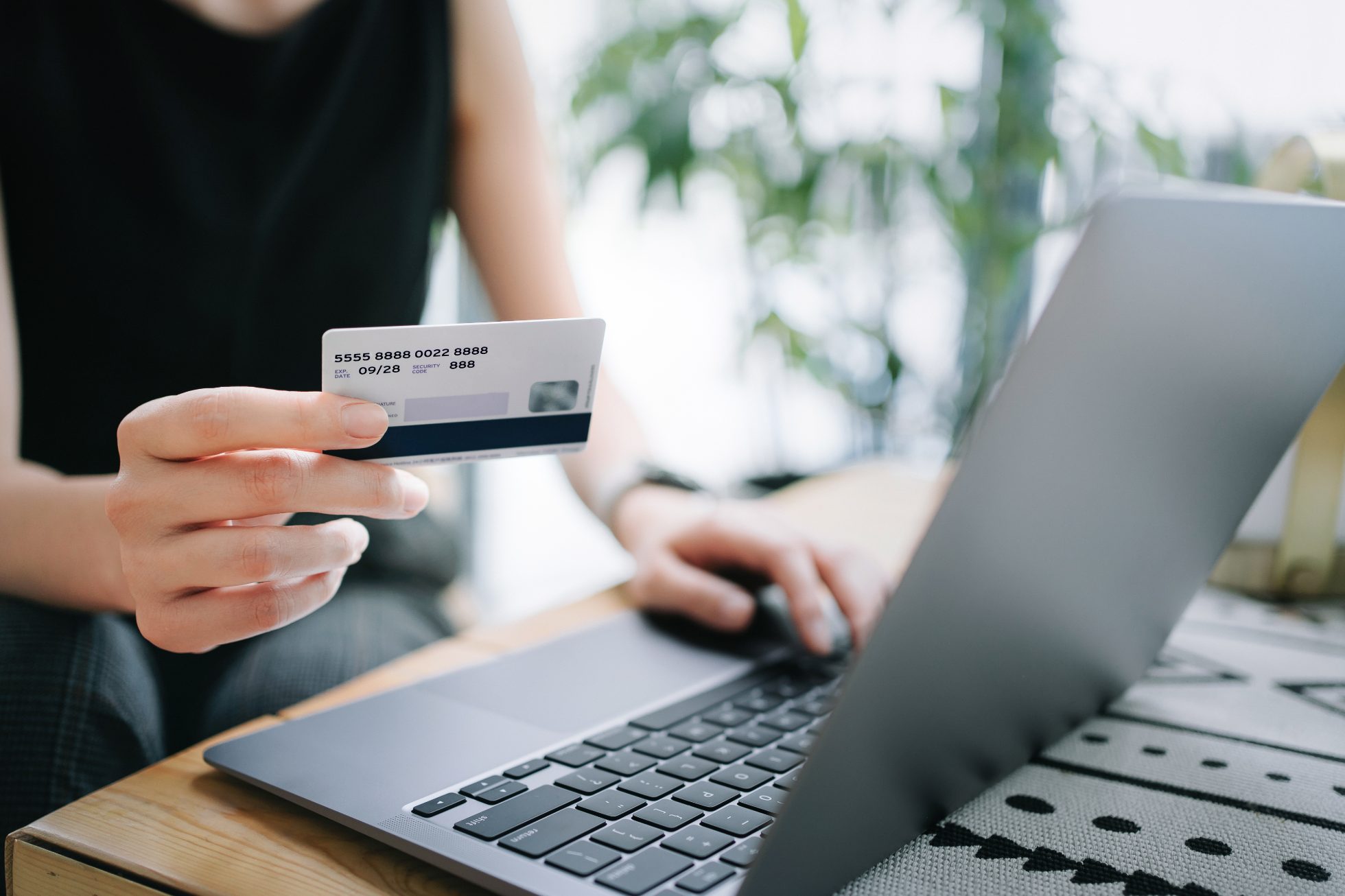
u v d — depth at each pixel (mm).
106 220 861
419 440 426
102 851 347
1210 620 652
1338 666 568
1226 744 458
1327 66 1570
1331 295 393
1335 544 684
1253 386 390
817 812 288
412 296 1030
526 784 381
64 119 848
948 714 332
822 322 1945
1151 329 311
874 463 1185
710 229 2152
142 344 878
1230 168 1649
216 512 400
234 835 359
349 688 525
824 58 1835
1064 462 309
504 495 2410
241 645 711
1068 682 423
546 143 1104
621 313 2408
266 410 387
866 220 1915
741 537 619
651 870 314
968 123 1906
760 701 481
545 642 572
